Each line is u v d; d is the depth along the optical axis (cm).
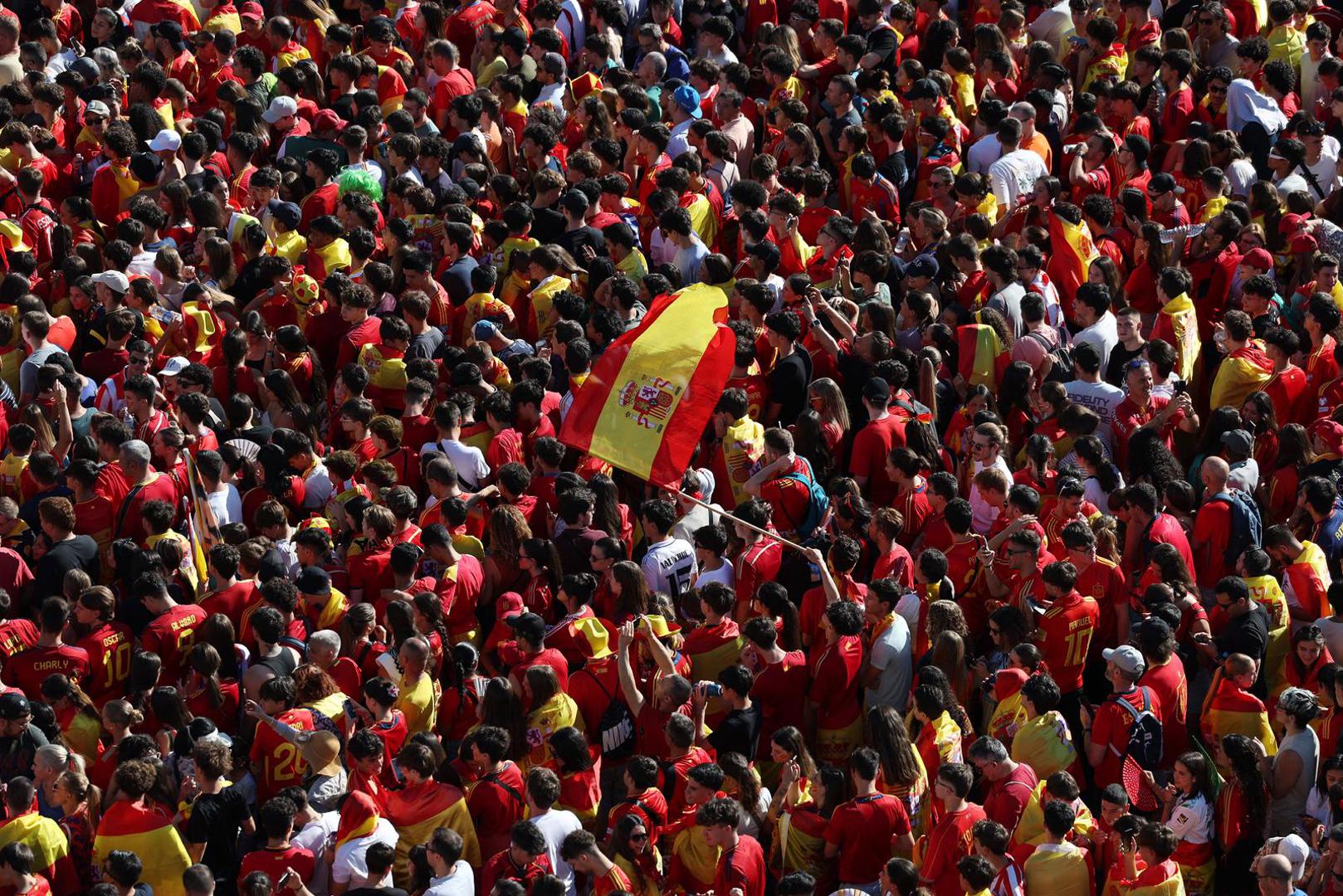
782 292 3844
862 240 3938
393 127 4253
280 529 3094
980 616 3131
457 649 2873
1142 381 3484
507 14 4900
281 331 3556
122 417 3372
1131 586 3197
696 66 4644
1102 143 4334
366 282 3712
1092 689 3105
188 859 2502
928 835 2566
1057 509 3177
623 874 2466
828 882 2652
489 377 3531
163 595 2866
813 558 3036
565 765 2680
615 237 3931
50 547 3044
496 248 3922
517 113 4528
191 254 3956
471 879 2442
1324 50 4878
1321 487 3281
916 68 4638
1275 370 3672
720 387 2961
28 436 3234
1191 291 4084
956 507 3103
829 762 2916
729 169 4300
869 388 3400
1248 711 2833
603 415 2980
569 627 2914
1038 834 2566
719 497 3438
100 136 4188
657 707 2831
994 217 4241
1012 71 4778
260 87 4506
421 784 2577
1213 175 4250
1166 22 5262
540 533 3294
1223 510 3238
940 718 2712
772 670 2886
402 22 4916
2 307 3644
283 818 2450
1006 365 3631
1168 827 2538
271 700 2666
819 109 4797
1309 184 4419
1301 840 2517
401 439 3362
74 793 2527
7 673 2808
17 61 4453
